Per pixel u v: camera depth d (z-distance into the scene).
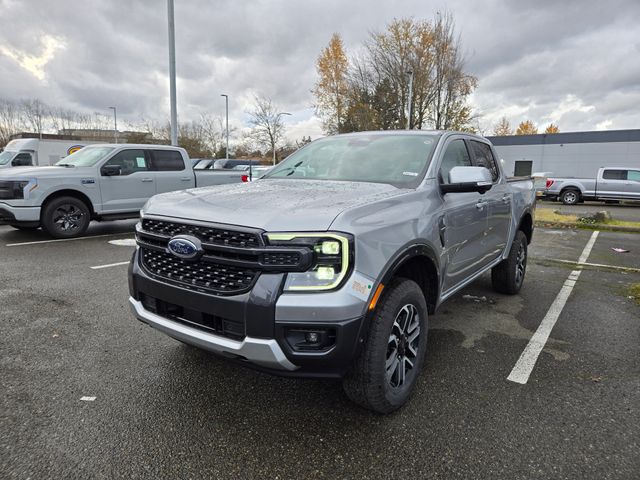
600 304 5.04
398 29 35.34
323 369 2.29
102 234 9.10
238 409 2.77
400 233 2.62
